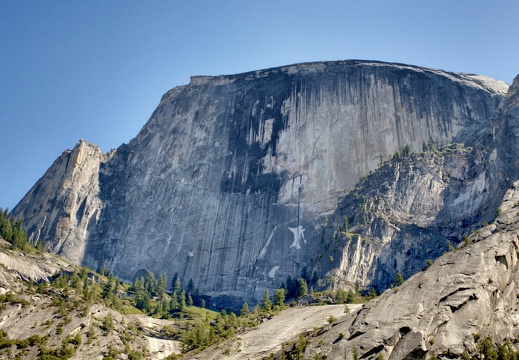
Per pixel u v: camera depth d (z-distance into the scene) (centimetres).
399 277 15712
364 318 10312
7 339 13100
